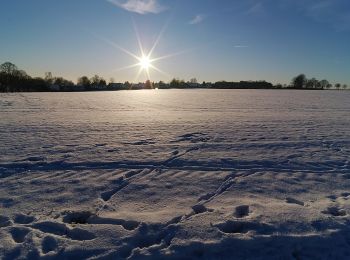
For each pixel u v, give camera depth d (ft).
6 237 15.06
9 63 348.59
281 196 20.20
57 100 148.25
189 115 74.43
